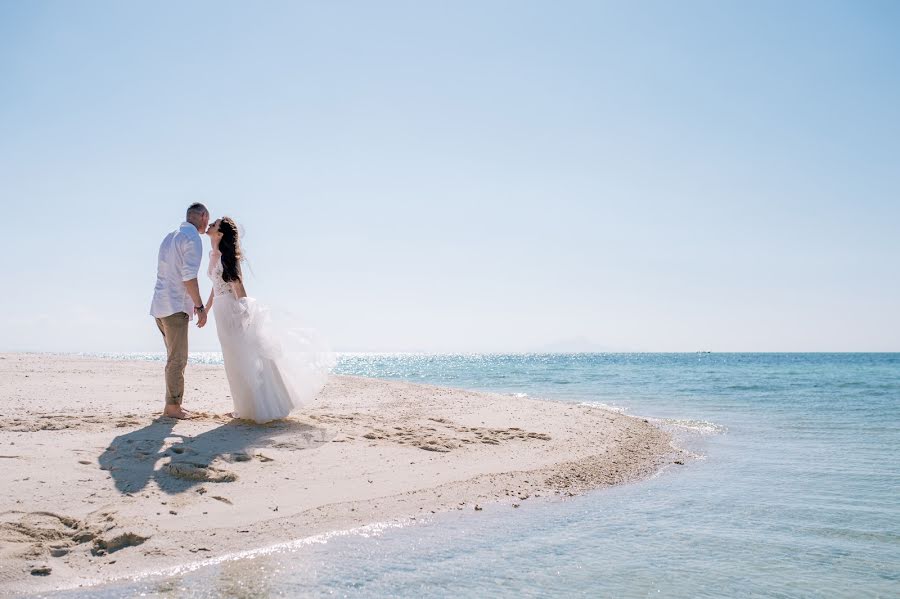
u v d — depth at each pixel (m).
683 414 13.27
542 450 7.47
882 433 10.24
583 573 3.82
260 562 3.83
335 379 14.20
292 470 5.59
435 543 4.30
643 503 5.54
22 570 3.48
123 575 3.56
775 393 19.91
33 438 5.62
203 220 6.75
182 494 4.77
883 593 3.59
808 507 5.46
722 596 3.52
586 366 56.69
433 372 40.84
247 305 6.73
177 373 6.82
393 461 6.21
